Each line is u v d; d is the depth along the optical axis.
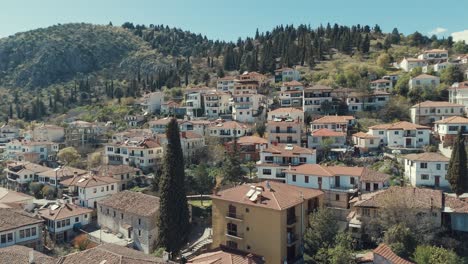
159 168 92.00
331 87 146.50
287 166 82.75
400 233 51.25
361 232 58.34
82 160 129.75
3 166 127.00
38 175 110.38
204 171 88.38
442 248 49.31
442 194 59.62
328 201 70.44
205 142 117.06
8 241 63.91
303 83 160.12
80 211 81.75
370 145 99.19
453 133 94.50
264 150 88.12
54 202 91.62
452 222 55.94
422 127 97.69
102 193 93.06
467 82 123.00
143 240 71.06
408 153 93.00
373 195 62.62
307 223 61.94
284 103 142.88
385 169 84.06
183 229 60.59
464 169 67.38
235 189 64.06
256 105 142.50
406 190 60.88
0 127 186.88
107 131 158.88
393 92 138.75
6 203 84.88
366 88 136.38
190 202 83.88
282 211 55.41
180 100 181.25
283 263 55.34
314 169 74.81
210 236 70.25
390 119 119.94
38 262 47.78
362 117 123.75
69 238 78.56
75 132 151.50
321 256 51.28
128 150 114.75
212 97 153.88
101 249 46.41
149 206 74.19
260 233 57.09
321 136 102.00
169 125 61.19
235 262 48.72
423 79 135.25
